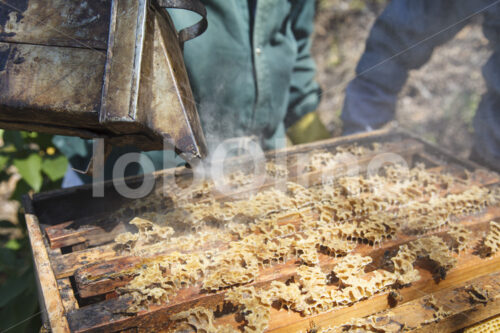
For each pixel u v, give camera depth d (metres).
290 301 0.95
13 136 1.93
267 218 1.26
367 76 2.19
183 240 1.15
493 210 1.35
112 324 0.90
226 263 1.06
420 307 1.00
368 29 4.32
